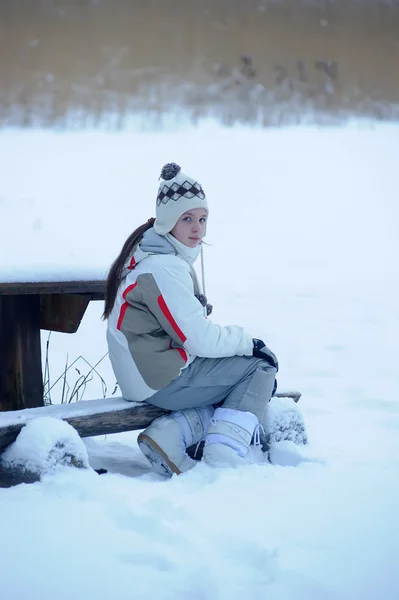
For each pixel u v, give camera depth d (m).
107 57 40.28
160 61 41.16
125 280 5.58
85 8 42.66
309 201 21.50
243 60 41.25
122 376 5.59
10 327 6.10
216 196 21.39
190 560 3.83
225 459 5.38
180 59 41.19
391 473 5.36
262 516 4.44
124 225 17.23
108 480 4.93
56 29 41.66
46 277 5.68
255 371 5.60
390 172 25.38
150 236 5.62
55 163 23.80
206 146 27.33
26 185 20.66
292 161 26.00
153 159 24.94
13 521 4.20
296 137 29.88
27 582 3.60
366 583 3.73
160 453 5.34
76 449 4.98
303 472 5.26
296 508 4.58
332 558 3.96
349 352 10.22
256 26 44.75
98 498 4.55
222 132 29.91
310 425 7.05
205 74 39.94
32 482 4.86
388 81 40.81
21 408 6.15
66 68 38.66
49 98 34.81
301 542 4.12
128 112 33.28
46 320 6.29
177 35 43.12
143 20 44.19
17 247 6.71
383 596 3.62
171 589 3.56
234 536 4.09
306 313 12.13
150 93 36.84
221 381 5.57
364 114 35.72
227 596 3.52
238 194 21.69
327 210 20.66
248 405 5.55
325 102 37.34
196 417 5.58
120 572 3.70
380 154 27.88
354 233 18.55
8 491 4.62
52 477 4.80
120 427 5.47
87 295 6.06
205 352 5.43
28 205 18.30
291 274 14.73
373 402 8.01
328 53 42.84
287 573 3.75
